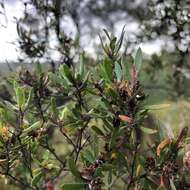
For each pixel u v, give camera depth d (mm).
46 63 2564
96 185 1477
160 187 1429
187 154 1439
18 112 1636
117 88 1474
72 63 2521
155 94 4074
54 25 2701
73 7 3238
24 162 1736
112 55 1661
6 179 1934
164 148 1470
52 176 1824
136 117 1485
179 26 3107
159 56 4031
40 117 1755
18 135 1599
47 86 1819
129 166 1638
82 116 1640
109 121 1572
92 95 1657
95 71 1646
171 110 4316
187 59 4086
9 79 1916
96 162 1529
